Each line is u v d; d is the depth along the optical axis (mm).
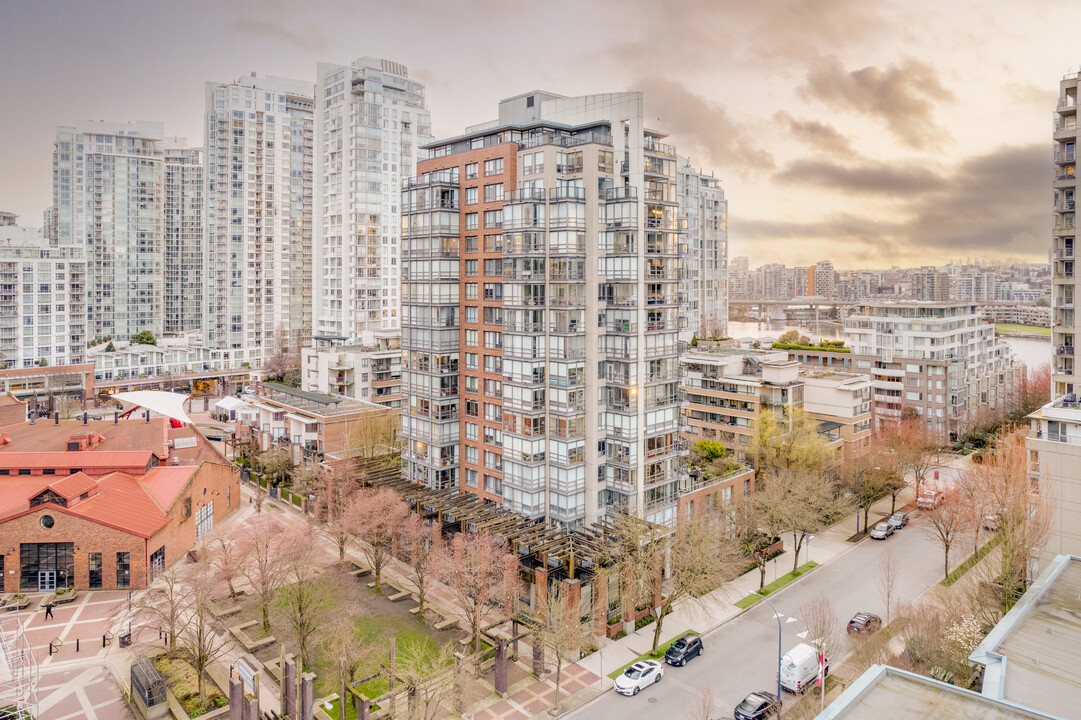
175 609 61938
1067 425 72750
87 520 77562
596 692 58688
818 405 118188
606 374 79562
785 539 95312
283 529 85500
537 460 78750
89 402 175625
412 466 94438
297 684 54375
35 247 189375
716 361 121875
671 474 83250
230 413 171500
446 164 90312
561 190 77688
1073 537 71500
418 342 91312
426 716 51625
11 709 51562
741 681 60281
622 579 70000
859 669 57688
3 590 77375
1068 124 95688
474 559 65188
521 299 78062
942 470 126125
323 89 191125
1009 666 36125
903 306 144875
